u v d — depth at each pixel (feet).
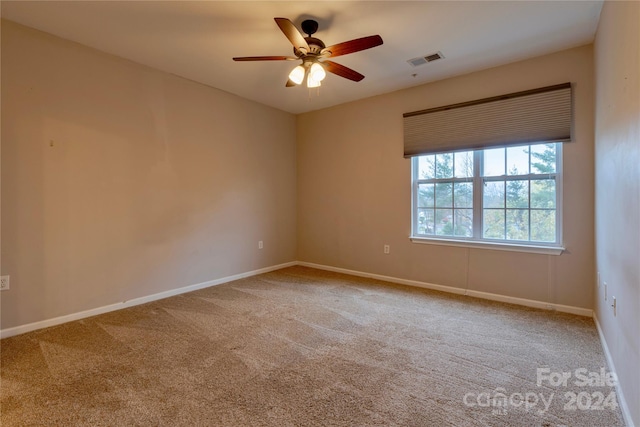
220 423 5.28
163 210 11.99
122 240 10.87
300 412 5.55
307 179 17.42
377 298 11.86
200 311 10.52
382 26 8.82
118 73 10.69
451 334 8.70
